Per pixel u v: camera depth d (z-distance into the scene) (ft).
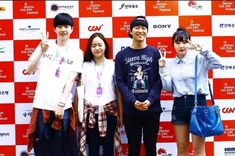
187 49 14.02
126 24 15.48
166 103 15.55
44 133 13.79
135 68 13.98
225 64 15.55
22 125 15.51
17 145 15.51
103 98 14.34
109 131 14.30
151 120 13.91
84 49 15.48
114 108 14.38
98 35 14.48
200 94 13.83
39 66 14.80
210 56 13.43
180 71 13.92
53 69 13.88
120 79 13.97
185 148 14.05
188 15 15.49
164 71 13.80
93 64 14.64
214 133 13.34
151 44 15.52
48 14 15.42
